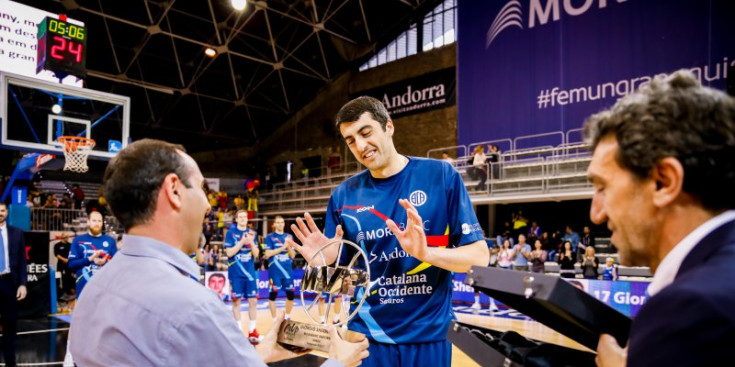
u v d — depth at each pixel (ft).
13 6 23.91
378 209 5.84
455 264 4.99
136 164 3.32
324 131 63.26
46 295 25.81
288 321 4.25
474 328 3.56
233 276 21.66
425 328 5.52
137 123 61.87
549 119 39.42
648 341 1.78
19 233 15.02
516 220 38.96
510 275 2.80
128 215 3.33
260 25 55.98
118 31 52.16
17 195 25.17
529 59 40.81
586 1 38.11
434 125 51.60
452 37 52.70
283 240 24.95
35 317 25.16
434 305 5.64
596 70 37.35
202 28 54.54
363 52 60.59
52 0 45.88
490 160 39.04
